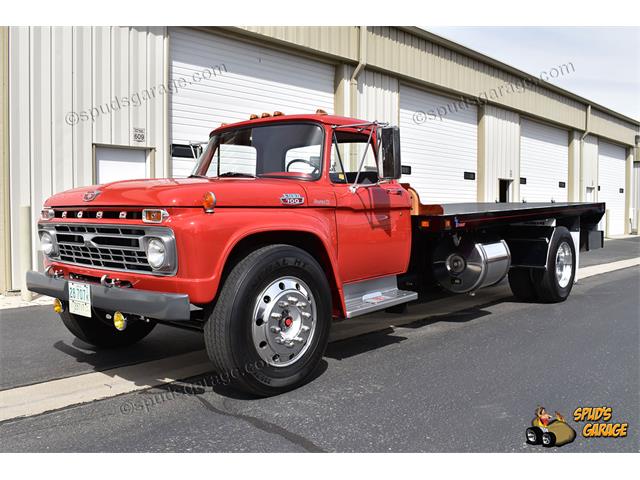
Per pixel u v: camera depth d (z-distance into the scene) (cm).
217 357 348
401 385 401
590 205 827
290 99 1218
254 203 370
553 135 2284
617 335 558
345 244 443
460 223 571
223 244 344
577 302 756
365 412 349
